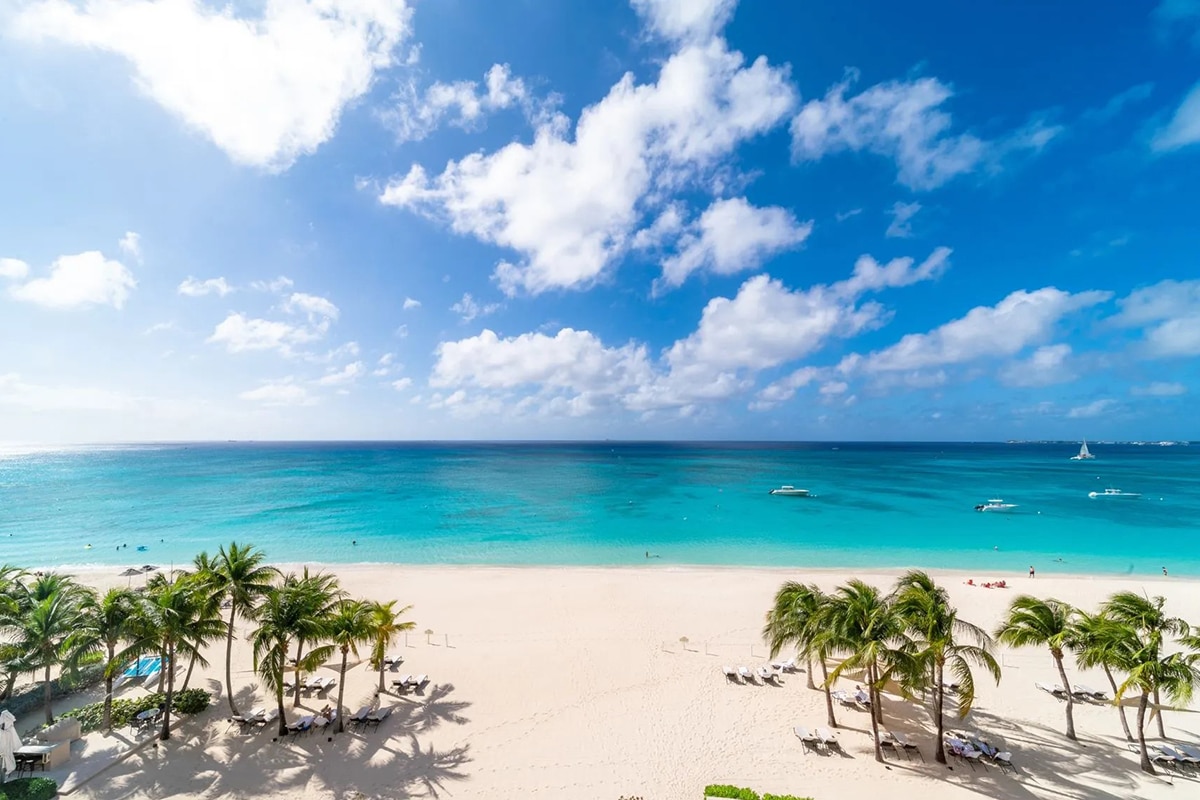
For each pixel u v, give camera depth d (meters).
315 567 52.28
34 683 25.80
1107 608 24.91
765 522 74.44
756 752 21.88
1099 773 20.50
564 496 100.00
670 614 37.34
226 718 24.20
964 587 44.03
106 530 69.81
